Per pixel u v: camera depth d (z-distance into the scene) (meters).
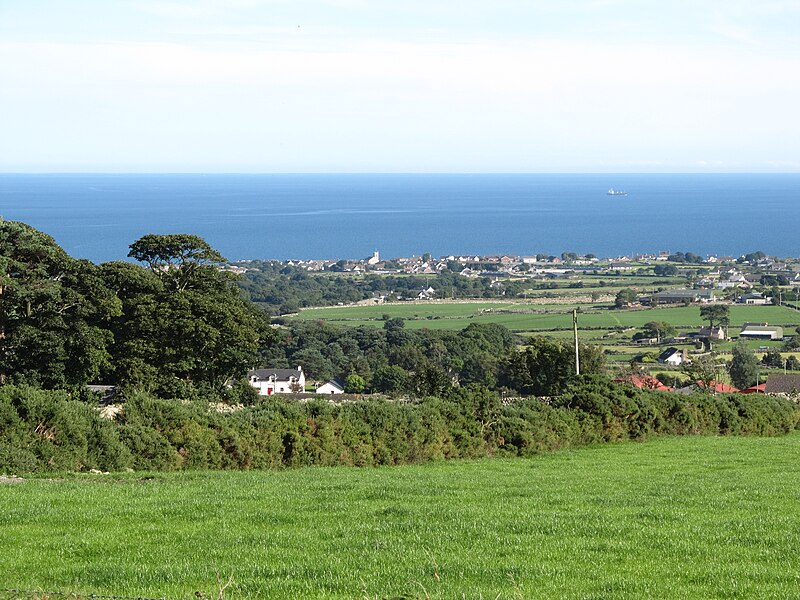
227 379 49.97
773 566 12.84
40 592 11.12
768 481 22.70
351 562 12.74
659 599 11.16
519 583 11.82
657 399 38.22
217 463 25.05
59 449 22.48
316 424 27.28
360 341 97.00
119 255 198.12
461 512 16.64
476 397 31.69
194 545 13.73
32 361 41.53
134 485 19.89
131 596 11.16
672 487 21.06
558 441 32.72
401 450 27.94
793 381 69.56
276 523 15.55
